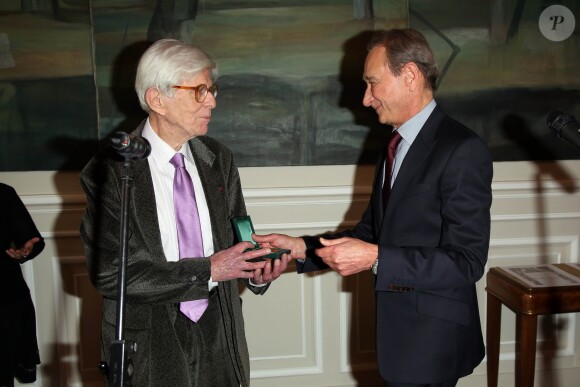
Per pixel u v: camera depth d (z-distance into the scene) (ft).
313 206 9.86
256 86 9.53
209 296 6.00
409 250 5.59
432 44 9.69
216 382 5.95
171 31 9.27
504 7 9.71
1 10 9.02
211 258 5.55
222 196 6.15
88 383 9.87
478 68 9.81
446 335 5.86
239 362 5.96
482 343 6.40
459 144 5.69
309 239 6.97
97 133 9.41
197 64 5.52
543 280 8.72
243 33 9.38
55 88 9.26
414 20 9.59
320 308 10.13
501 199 10.14
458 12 9.64
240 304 6.28
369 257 5.61
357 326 10.24
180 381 5.58
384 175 6.72
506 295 8.82
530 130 10.03
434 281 5.52
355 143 9.82
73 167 9.46
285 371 10.19
